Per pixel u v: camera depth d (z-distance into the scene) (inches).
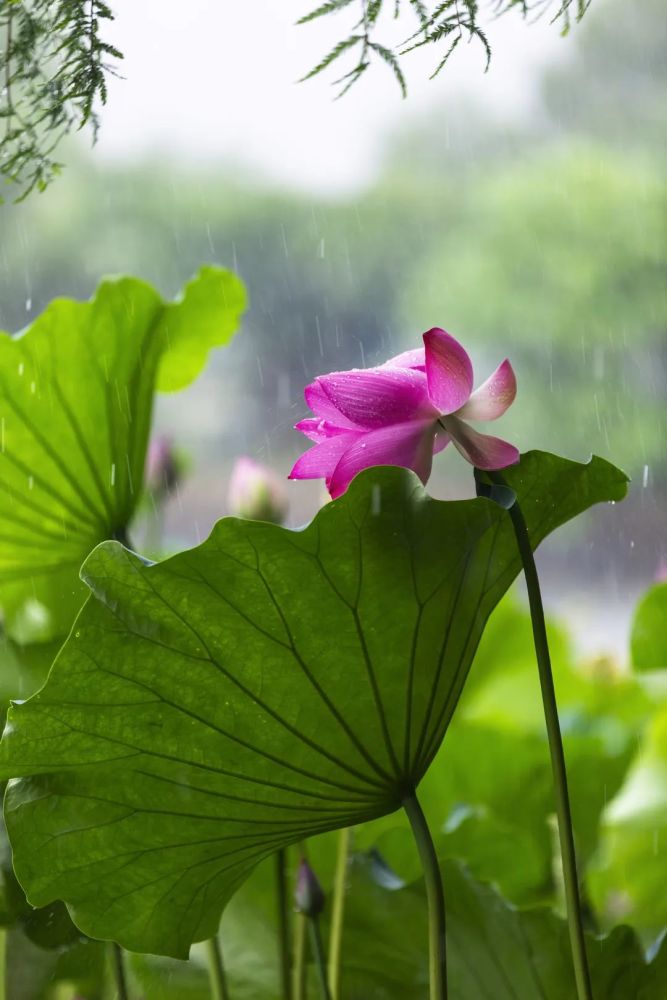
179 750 94.0
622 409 550.9
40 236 573.0
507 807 120.6
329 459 96.0
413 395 94.5
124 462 112.6
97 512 112.1
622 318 561.0
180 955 98.1
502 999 105.6
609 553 527.2
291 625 92.6
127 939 97.2
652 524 531.8
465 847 115.1
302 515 290.2
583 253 568.1
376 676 93.5
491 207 585.0
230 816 95.1
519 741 120.2
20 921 106.7
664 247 561.6
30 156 97.2
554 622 136.7
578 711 139.4
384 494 91.5
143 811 95.0
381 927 108.0
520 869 115.6
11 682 112.0
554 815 120.2
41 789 94.9
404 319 591.5
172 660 92.9
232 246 595.5
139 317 112.7
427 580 92.7
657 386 554.6
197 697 93.4
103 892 96.3
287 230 598.9
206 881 97.2
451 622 93.8
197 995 110.7
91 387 111.0
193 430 522.9
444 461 486.0
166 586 92.0
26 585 112.3
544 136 590.2
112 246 585.0
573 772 120.1
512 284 575.5
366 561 92.0
